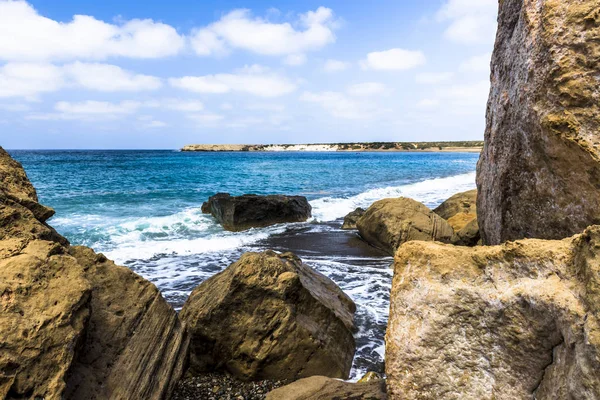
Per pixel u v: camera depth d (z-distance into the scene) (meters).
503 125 4.68
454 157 92.81
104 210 17.55
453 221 12.45
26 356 2.87
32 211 4.25
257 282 4.92
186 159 71.38
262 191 26.56
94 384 3.35
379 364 5.20
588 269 2.41
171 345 4.22
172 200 21.30
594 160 3.24
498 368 2.84
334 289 6.66
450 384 2.98
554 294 2.58
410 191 25.67
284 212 16.14
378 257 10.59
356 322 6.32
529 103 3.87
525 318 2.73
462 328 2.97
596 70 3.31
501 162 4.71
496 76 5.25
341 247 11.76
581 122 3.37
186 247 11.45
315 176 38.31
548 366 2.66
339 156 98.38
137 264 9.79
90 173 36.69
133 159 68.56
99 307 3.88
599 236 2.43
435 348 3.03
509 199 4.54
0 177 4.29
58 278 3.39
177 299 7.36
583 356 2.27
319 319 5.18
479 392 2.89
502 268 2.90
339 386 3.95
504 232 4.73
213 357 4.90
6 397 2.71
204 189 26.75
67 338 3.09
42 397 2.83
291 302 5.03
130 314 4.01
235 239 12.57
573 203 3.53
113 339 3.74
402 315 3.22
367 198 22.48
